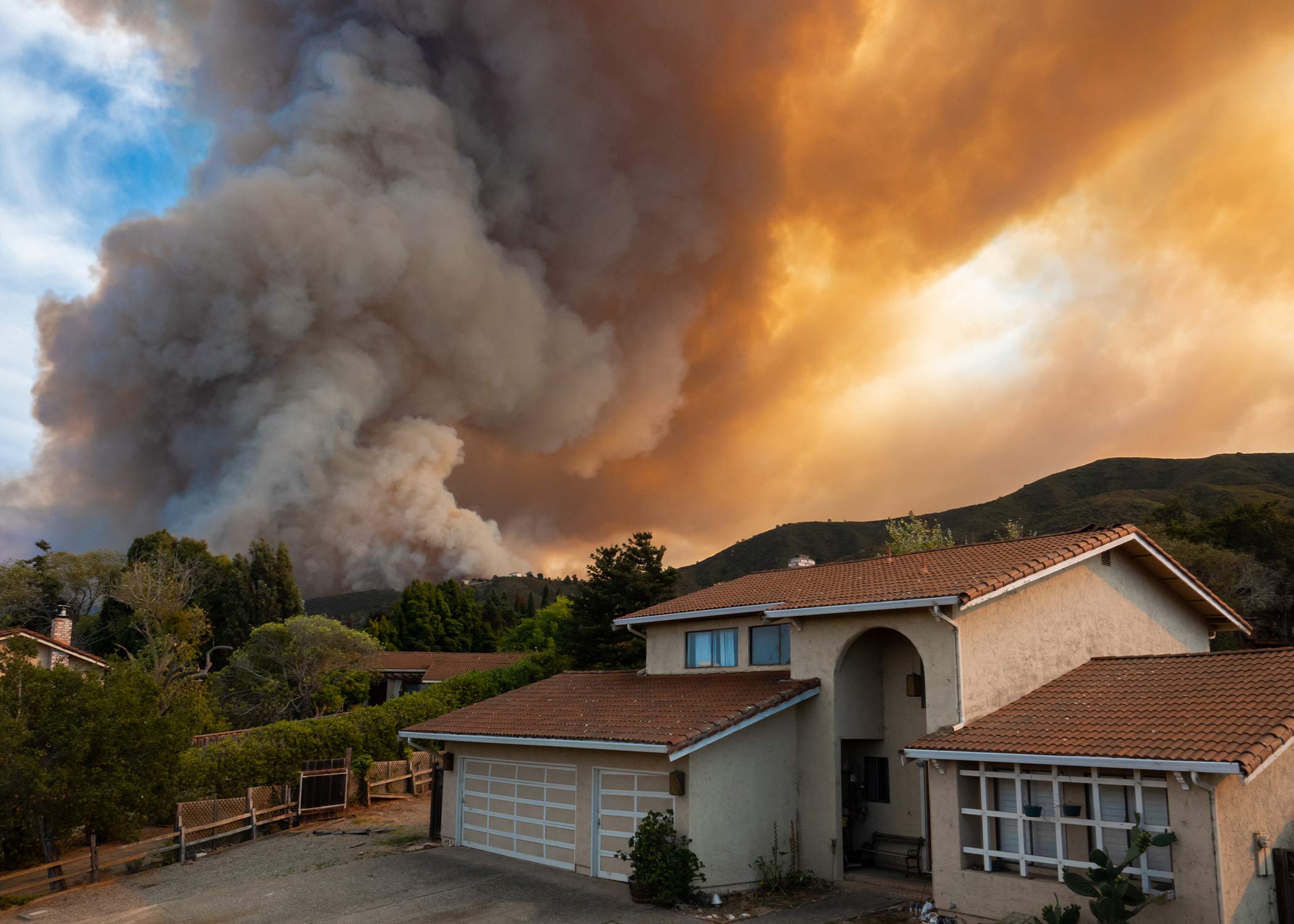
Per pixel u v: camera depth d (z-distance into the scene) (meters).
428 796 26.39
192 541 65.25
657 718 15.42
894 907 12.99
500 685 31.91
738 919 12.59
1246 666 12.65
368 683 45.66
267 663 43.94
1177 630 17.91
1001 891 11.50
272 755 22.61
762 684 16.20
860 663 15.80
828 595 15.98
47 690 15.98
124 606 58.06
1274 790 11.09
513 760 17.70
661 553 39.12
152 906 14.21
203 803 19.12
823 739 15.14
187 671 40.00
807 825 15.05
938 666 13.49
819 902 13.41
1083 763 10.77
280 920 13.11
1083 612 15.61
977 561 15.99
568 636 37.84
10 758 15.16
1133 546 16.59
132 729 16.89
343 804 23.22
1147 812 10.82
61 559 65.25
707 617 18.95
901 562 18.00
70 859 15.98
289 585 63.50
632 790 15.07
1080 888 9.91
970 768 12.38
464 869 16.20
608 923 12.55
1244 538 44.78
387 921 12.93
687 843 13.65
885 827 15.65
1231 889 9.84
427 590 70.31
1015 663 14.12
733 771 14.45
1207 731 10.65
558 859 16.19
